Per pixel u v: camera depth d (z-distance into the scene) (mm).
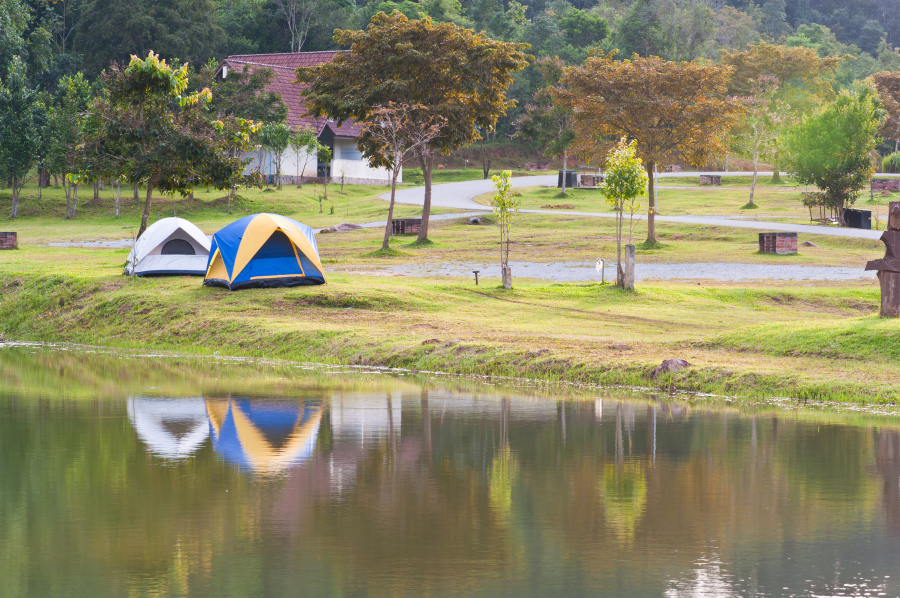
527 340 25234
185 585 7820
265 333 28703
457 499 10648
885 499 10688
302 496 10781
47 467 12352
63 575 8086
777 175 99625
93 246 57469
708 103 54344
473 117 56375
